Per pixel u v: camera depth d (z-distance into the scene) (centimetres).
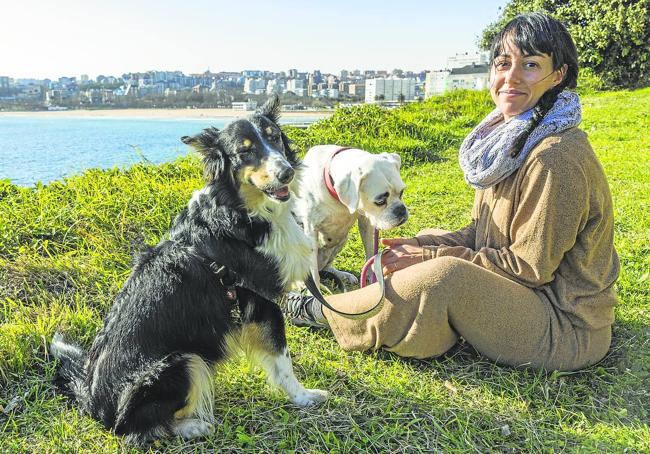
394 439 226
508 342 256
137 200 487
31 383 267
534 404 248
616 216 509
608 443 219
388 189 363
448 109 1393
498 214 260
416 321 257
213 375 251
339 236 396
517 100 248
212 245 247
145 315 234
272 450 224
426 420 239
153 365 229
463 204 586
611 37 2083
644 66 2091
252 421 244
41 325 300
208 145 269
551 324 254
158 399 225
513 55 242
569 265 251
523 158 241
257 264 253
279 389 260
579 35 2133
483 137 271
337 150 382
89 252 401
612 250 255
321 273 411
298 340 315
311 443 228
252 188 256
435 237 302
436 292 249
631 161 762
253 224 254
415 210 567
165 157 713
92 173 579
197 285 241
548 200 231
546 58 237
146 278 245
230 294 249
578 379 263
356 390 264
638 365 271
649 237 453
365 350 293
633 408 242
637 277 372
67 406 252
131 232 440
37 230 424
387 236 488
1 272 363
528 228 240
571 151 229
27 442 230
